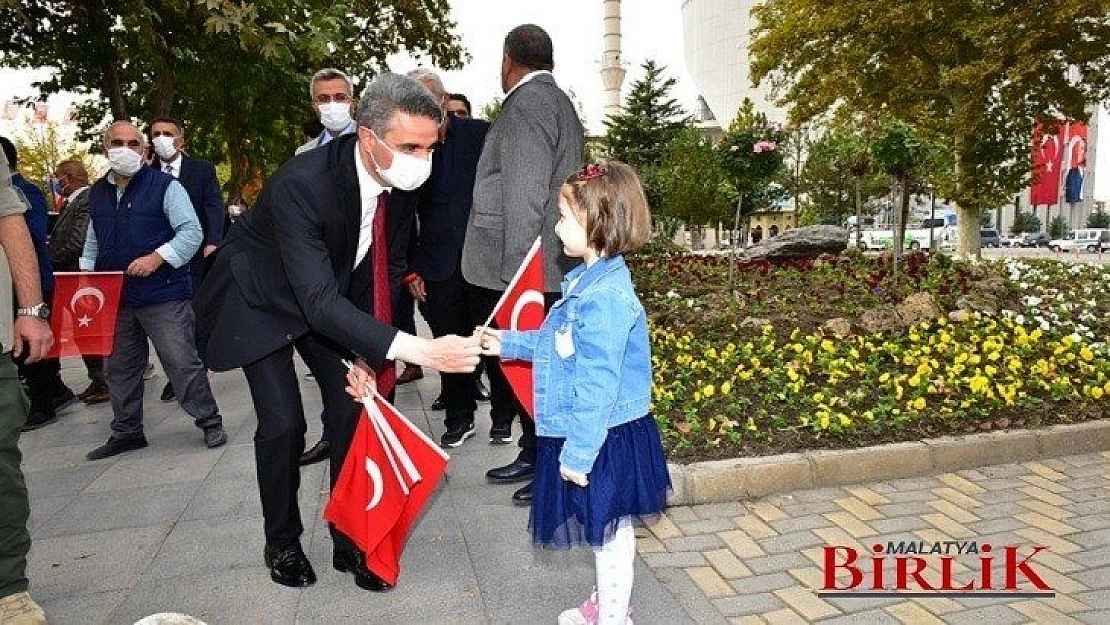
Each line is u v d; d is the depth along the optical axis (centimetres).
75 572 290
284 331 255
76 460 430
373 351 235
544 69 347
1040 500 352
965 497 356
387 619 252
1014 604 264
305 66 1213
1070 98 1573
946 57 1711
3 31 830
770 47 1842
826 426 397
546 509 228
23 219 260
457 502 350
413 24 1466
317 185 242
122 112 934
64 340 419
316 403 543
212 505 355
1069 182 6775
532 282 280
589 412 204
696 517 338
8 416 234
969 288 736
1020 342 565
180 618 219
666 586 277
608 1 4303
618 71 4309
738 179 786
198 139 1602
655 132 3594
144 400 580
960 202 1634
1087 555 299
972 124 1517
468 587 272
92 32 855
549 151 328
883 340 598
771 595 271
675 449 378
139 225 424
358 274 272
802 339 598
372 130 231
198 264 576
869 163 1149
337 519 255
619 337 207
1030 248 4928
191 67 1025
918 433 405
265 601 264
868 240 3634
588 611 241
